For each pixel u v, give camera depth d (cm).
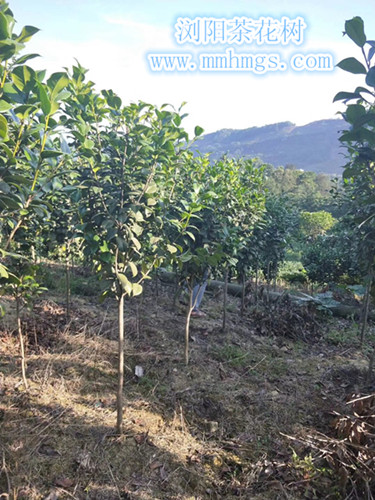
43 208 288
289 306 732
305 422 423
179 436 380
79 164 405
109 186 323
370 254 476
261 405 439
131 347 530
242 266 715
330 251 1112
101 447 344
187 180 548
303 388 492
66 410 379
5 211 283
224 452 369
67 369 449
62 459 326
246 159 720
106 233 323
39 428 352
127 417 389
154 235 405
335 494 331
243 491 330
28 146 301
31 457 321
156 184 371
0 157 260
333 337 698
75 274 838
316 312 814
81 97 315
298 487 336
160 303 745
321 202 3188
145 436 366
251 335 656
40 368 443
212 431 394
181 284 513
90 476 317
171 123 358
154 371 477
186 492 322
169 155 354
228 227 548
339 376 535
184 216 418
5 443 329
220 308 779
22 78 250
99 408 397
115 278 333
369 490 319
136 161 325
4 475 304
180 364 506
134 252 348
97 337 532
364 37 279
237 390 464
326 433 400
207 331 630
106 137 325
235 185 596
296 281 1211
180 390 447
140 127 312
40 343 499
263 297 804
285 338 675
